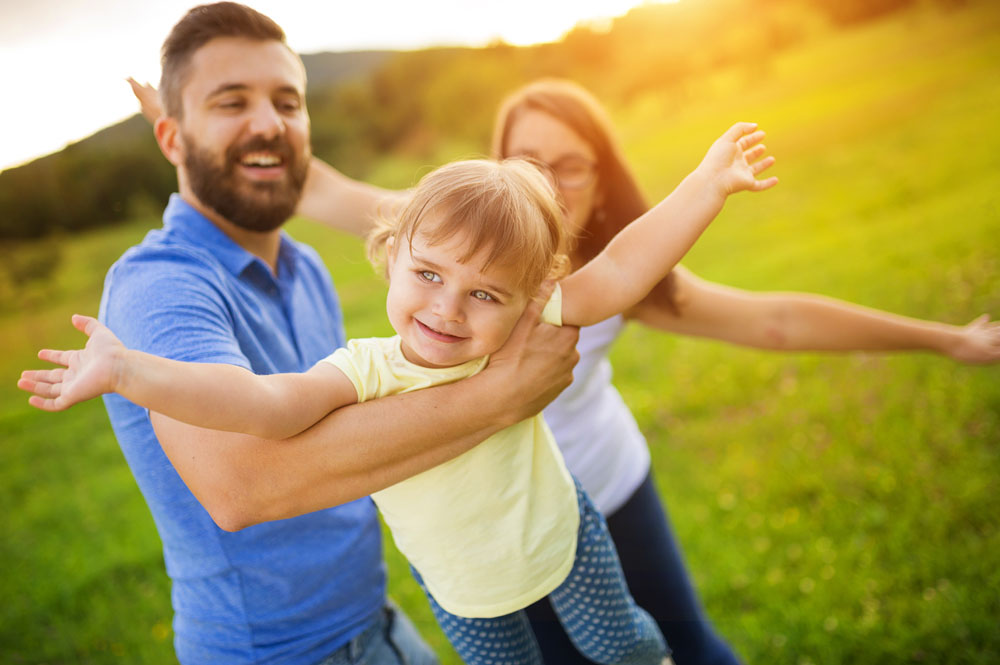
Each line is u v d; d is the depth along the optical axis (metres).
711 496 4.39
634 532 2.28
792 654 2.96
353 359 1.35
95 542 5.48
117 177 26.55
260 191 1.72
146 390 1.02
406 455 1.29
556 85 2.22
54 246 25.03
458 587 1.48
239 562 1.56
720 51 30.44
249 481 1.25
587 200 2.21
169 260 1.50
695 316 2.25
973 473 3.79
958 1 26.56
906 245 8.71
